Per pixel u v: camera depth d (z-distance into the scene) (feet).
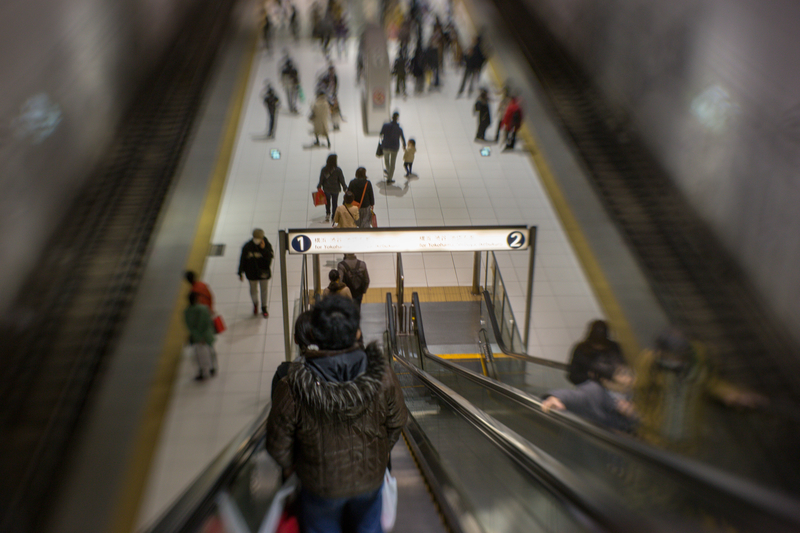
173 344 26.96
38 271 30.78
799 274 25.39
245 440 7.96
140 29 53.83
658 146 40.16
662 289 30.22
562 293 32.91
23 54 34.35
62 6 40.68
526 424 12.60
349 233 25.48
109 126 43.55
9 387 23.76
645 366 10.12
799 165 26.30
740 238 30.22
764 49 29.96
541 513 6.54
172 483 20.74
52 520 18.54
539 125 47.83
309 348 6.11
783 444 10.59
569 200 39.09
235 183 41.45
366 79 47.80
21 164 31.45
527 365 22.57
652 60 42.16
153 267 31.63
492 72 58.54
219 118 47.62
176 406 24.30
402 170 44.27
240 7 70.64
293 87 50.14
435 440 15.81
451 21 60.85
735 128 31.48
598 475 8.22
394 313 31.42
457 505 8.96
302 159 44.78
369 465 6.20
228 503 6.52
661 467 4.98
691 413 9.81
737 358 25.57
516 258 35.88
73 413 22.56
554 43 60.59
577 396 10.07
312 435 6.03
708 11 35.73
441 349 29.53
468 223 38.58
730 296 28.99
